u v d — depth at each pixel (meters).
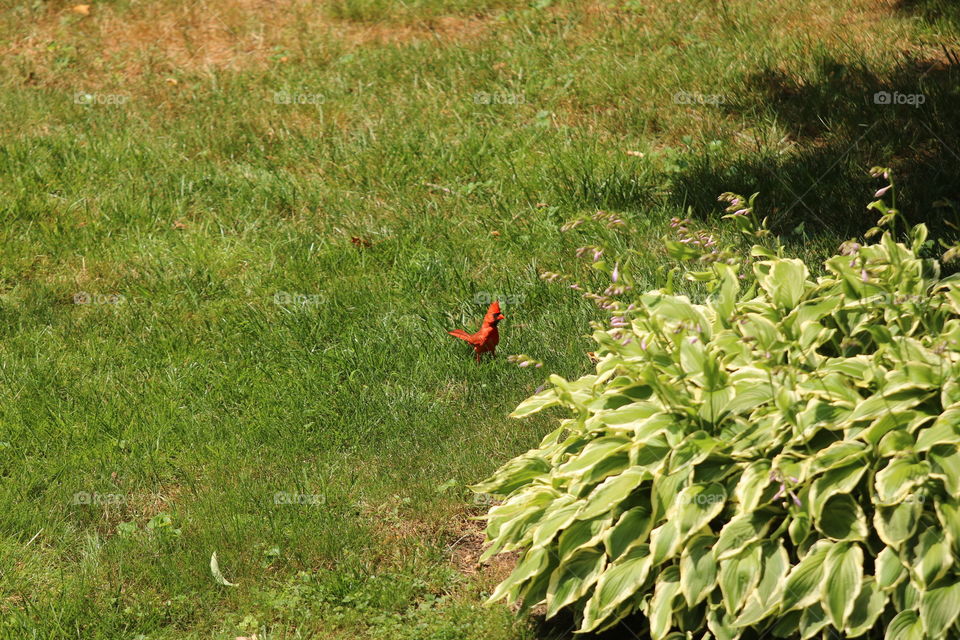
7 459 8.26
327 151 13.67
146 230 12.05
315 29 17.38
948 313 6.87
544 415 8.57
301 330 10.01
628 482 5.77
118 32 17.48
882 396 5.43
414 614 6.60
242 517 7.54
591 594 6.07
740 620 5.29
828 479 5.32
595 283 10.33
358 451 8.38
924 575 5.00
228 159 13.74
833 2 16.69
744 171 12.36
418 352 9.66
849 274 6.42
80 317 10.44
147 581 6.99
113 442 8.49
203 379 9.42
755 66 14.84
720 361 6.24
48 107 15.02
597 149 13.32
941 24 15.20
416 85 15.23
